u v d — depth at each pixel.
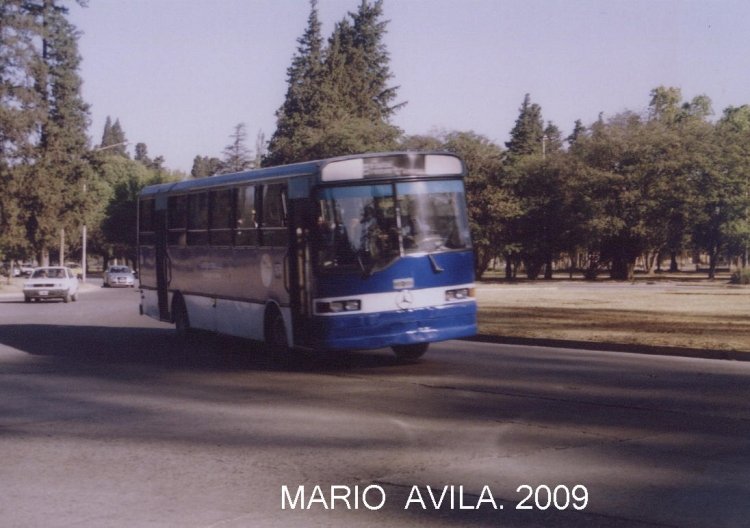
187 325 21.78
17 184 62.31
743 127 87.19
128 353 19.81
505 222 71.38
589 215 66.50
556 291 44.41
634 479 8.16
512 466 8.68
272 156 81.69
